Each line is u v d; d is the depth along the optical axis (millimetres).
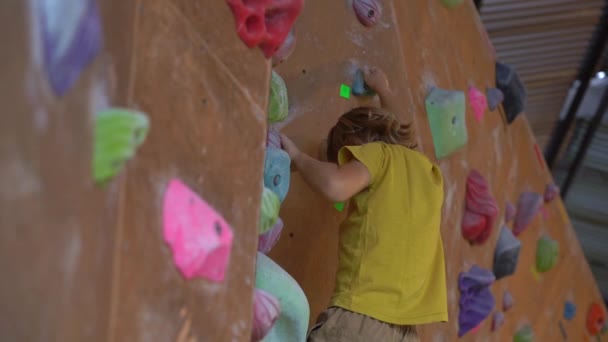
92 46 966
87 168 966
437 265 2262
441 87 3281
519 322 4012
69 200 909
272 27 1688
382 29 2902
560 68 6859
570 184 8266
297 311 1908
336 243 2568
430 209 2225
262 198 1797
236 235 1504
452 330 3207
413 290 2139
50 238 865
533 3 5996
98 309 993
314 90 2609
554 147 7922
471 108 3533
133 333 1126
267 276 1865
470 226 3320
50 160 871
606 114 7496
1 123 785
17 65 816
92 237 971
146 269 1167
